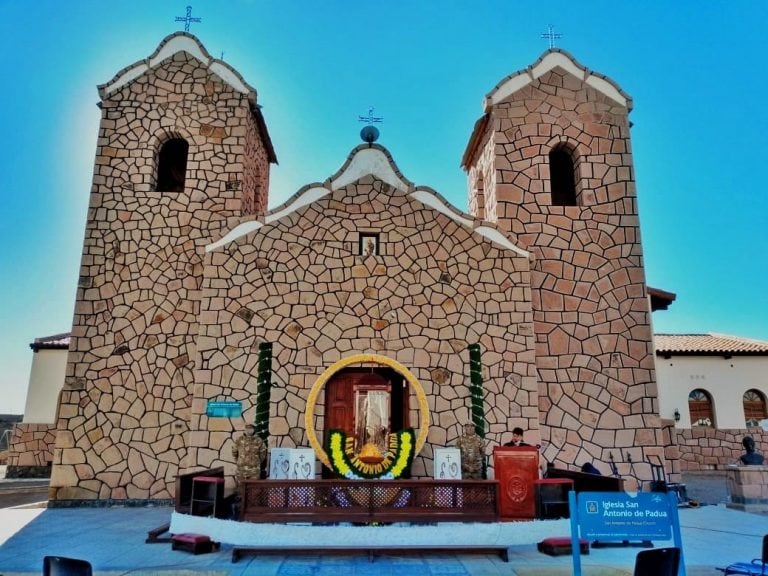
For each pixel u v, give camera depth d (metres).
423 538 8.55
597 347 13.67
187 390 13.40
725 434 23.12
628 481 12.77
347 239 13.24
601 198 14.76
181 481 9.67
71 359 13.47
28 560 8.15
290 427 12.02
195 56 15.68
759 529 10.53
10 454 21.53
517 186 14.75
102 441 13.05
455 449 9.95
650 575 5.87
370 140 14.00
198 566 7.87
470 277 13.16
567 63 15.66
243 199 15.04
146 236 14.42
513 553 8.74
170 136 15.34
